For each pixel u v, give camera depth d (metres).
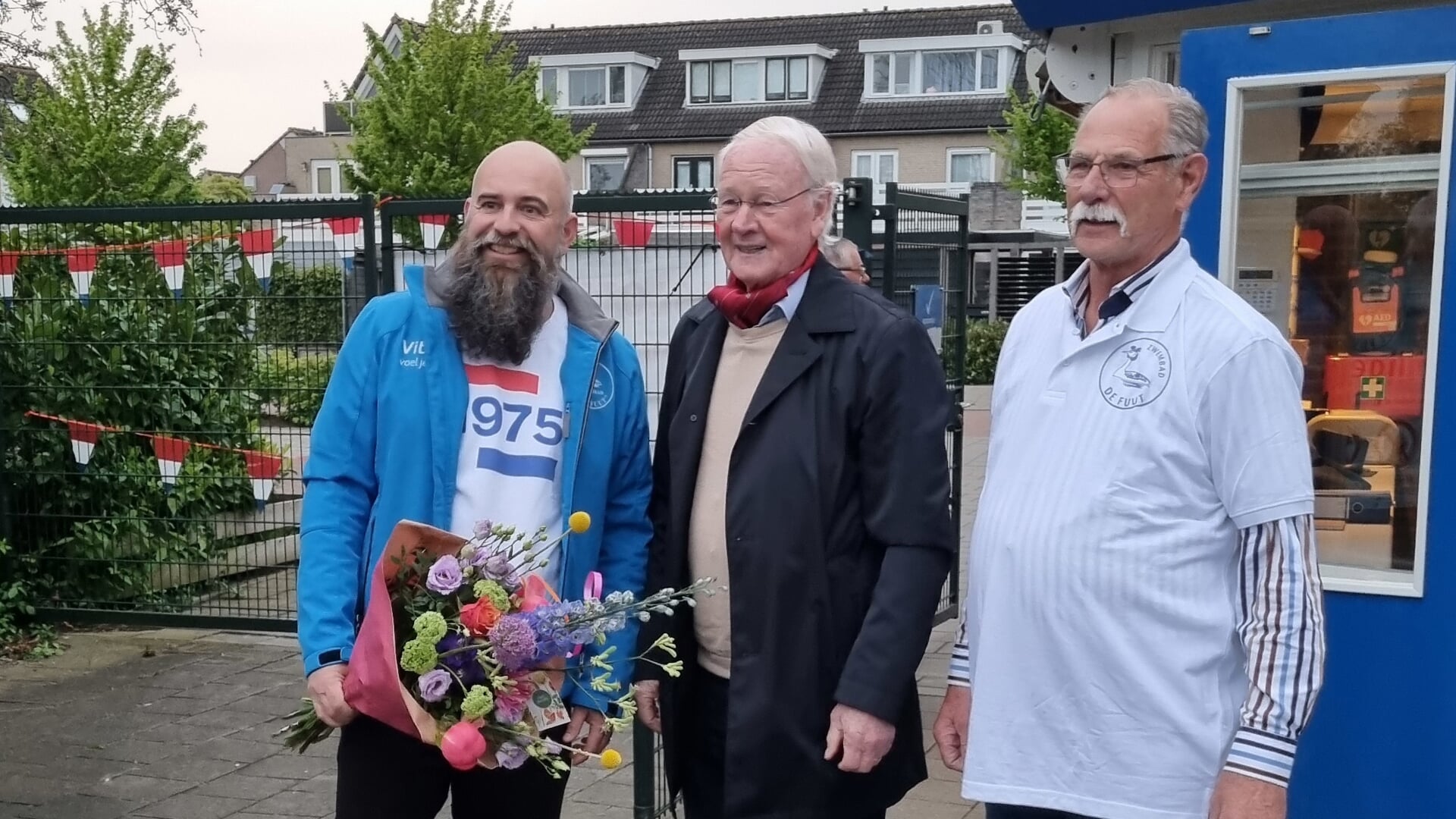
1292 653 2.03
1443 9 3.09
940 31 42.03
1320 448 3.29
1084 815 2.18
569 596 2.62
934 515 2.42
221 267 6.35
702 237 4.87
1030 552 2.23
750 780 2.44
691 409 2.60
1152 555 2.13
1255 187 3.38
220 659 6.07
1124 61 4.41
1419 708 3.15
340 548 2.52
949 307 6.02
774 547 2.43
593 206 4.95
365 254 5.84
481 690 2.26
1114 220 2.20
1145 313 2.20
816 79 41.66
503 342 2.57
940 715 2.60
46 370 6.54
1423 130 3.16
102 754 4.76
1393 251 3.21
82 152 16.38
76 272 6.49
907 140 40.12
